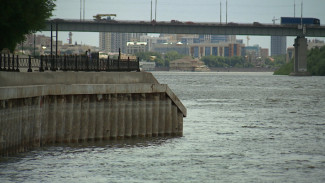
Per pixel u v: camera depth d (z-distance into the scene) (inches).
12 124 4707.2
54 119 5438.0
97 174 4719.5
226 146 6417.3
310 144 6737.2
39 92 5118.1
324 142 6919.3
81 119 5674.2
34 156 5073.8
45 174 4603.8
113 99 5905.5
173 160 5408.5
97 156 5329.7
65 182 4429.1
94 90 5689.0
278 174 4972.9
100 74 6166.3
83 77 6018.7
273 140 7062.0
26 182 4367.6
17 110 4793.3
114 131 5935.0
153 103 6264.8
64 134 5541.3
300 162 5516.7
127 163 5162.4
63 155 5211.6
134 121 6097.4
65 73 5846.5
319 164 5433.1
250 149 6259.8
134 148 5807.1
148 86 6171.3
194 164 5280.5
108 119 5871.1
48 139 5433.1
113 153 5497.1
